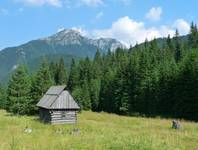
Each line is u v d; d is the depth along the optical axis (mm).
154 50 131625
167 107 81562
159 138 28500
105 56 185000
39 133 31750
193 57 79625
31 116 70062
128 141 24344
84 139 26266
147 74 89562
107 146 22453
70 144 23109
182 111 73688
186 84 73250
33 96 75688
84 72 144250
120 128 40156
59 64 154125
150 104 84750
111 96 103312
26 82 76312
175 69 83188
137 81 91438
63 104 52219
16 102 75125
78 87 131000
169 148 22891
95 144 23125
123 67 101688
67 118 52250
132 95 92312
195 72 73625
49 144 22828
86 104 112438
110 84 106312
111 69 135375
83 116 68438
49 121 51625
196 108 71000
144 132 34500
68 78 150375
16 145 21875
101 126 43250
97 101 112375
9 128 36438
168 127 42656
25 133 31422
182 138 29422
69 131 34219
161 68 88562
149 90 86062
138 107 89438
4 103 122625
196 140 28500
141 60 96750
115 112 100000
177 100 75562
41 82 76000
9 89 76938
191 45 133750
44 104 54812
